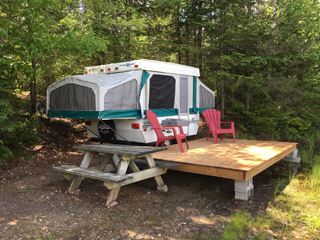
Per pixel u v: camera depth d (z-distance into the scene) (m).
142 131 5.72
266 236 2.97
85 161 4.30
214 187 4.59
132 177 3.51
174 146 6.05
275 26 10.03
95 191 4.18
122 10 8.65
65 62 8.32
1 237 2.77
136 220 3.26
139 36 10.05
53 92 5.92
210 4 9.62
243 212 3.54
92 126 6.45
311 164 6.38
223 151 5.40
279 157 5.28
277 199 4.08
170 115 6.52
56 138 7.31
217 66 9.84
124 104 5.41
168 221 3.27
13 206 3.56
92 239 2.80
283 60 9.57
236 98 10.51
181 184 4.74
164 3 8.84
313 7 10.86
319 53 9.81
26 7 5.07
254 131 9.73
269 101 9.90
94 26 8.05
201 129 9.83
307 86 10.20
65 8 7.83
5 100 4.90
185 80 7.05
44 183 4.53
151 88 5.98
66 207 3.57
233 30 8.52
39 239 2.77
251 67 9.44
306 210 3.70
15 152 5.82
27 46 5.22
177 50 9.63
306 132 10.54
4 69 5.04
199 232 3.04
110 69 6.29
